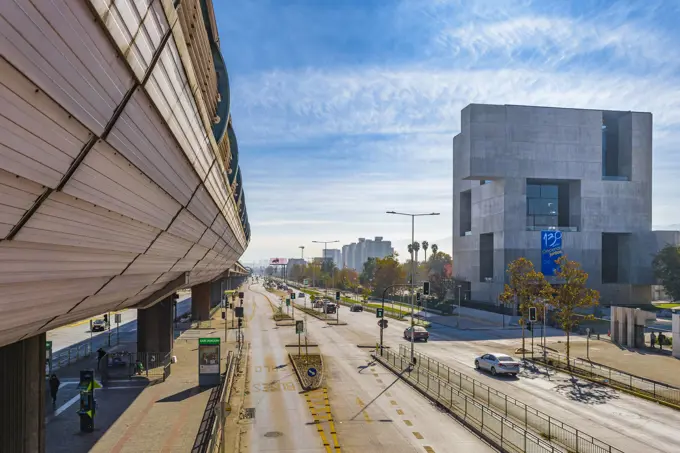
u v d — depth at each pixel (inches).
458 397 942.4
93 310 464.4
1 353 471.5
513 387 1085.1
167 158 335.9
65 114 190.9
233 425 791.7
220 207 689.0
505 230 2856.8
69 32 170.2
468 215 3540.8
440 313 3014.3
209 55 478.9
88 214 259.0
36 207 208.4
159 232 422.0
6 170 173.3
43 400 519.2
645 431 777.6
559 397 999.6
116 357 1242.6
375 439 732.0
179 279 882.8
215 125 585.0
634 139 3053.6
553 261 2687.0
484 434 738.2
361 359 1432.1
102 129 223.5
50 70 168.1
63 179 214.5
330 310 2815.0
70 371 1214.3
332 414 863.1
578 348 1678.2
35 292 264.5
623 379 1154.7
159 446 689.0
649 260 3021.7
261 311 3088.1
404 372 1192.2
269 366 1311.5
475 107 2881.4
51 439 717.9
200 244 727.7
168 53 272.4
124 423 794.2
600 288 2940.5
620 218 2992.1
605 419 844.0
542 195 3115.2
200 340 1058.1
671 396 987.9
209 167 495.2
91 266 313.4
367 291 4124.0
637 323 1690.5
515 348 1664.6
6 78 150.2
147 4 225.1
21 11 143.6
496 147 2883.9
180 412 858.1
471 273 3272.6
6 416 472.7
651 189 3048.7
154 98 265.0
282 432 762.8
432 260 6609.3
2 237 198.2
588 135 2970.0
